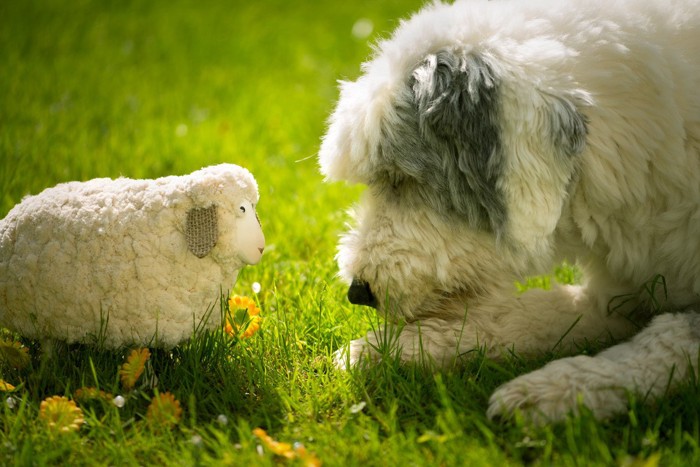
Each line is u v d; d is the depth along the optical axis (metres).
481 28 3.51
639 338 3.34
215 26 13.56
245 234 3.45
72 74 10.39
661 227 3.55
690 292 3.64
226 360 3.62
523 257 3.54
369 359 3.55
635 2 3.70
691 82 3.49
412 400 3.25
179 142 7.77
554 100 3.23
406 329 3.72
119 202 3.39
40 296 3.34
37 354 3.64
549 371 3.13
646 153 3.45
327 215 5.94
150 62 11.28
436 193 3.45
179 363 3.57
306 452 2.88
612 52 3.46
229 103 9.46
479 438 2.96
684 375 3.15
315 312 4.18
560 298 4.07
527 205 3.30
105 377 3.45
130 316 3.36
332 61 11.30
